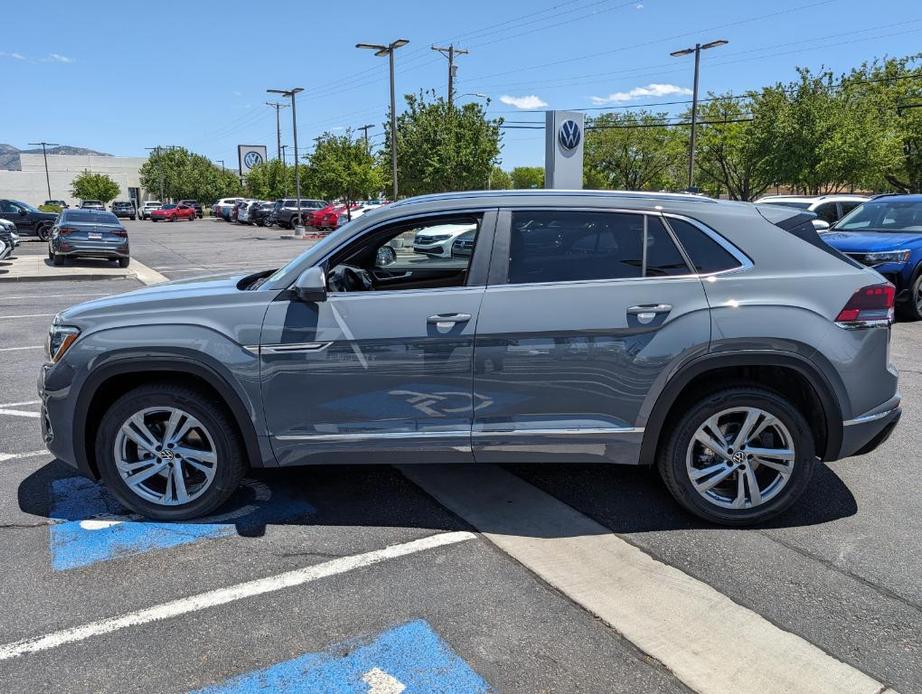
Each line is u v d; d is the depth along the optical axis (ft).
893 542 11.81
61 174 310.45
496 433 11.98
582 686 8.43
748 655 8.96
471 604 10.12
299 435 12.17
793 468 11.99
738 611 9.88
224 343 11.87
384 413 12.06
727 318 11.55
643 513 12.98
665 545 11.78
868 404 11.94
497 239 12.01
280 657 9.00
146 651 9.12
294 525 12.61
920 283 31.32
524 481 14.47
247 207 166.50
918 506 13.19
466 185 109.50
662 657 8.94
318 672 8.71
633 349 11.65
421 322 11.72
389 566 11.18
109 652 9.11
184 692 8.37
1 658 8.98
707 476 12.18
